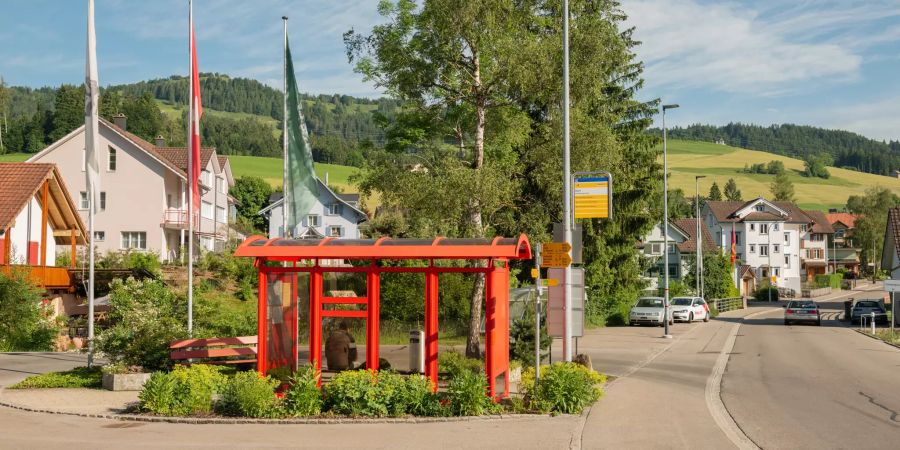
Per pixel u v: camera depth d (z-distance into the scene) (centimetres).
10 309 2816
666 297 3634
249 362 1888
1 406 1530
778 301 9156
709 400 1616
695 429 1254
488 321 1446
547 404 1405
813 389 1816
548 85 2211
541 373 1656
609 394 1661
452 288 3272
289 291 1627
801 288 11100
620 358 2627
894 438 1199
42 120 11019
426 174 2175
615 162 2475
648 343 3288
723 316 6078
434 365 1521
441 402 1380
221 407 1404
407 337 3002
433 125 2453
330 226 7775
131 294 1902
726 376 2097
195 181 2045
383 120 2539
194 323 2191
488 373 1439
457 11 2039
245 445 1135
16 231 3462
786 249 11100
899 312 5303
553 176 2353
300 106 2248
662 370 2252
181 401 1421
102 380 1750
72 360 2416
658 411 1435
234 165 12231
